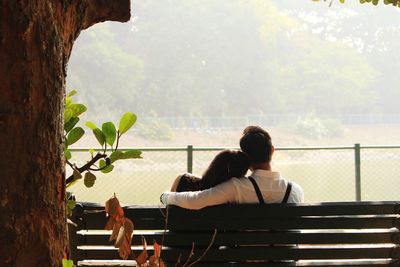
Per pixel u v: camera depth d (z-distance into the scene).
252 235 4.61
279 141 96.62
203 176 4.87
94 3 2.92
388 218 4.59
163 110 100.75
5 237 2.13
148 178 26.00
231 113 102.56
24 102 2.15
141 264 3.01
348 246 4.70
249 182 4.75
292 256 4.68
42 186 2.20
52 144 2.23
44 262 2.21
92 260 4.68
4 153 2.13
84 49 92.31
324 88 107.50
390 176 27.27
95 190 20.69
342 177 27.72
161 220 4.59
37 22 2.18
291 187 4.84
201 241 4.62
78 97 90.88
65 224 2.35
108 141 3.14
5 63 2.12
